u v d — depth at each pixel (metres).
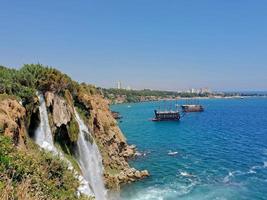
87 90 62.34
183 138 104.94
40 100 40.59
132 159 70.75
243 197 45.62
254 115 198.12
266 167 62.94
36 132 38.59
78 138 45.78
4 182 13.28
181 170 60.72
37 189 15.71
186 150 82.00
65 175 25.33
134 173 55.19
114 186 49.50
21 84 39.47
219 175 57.12
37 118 39.12
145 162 67.75
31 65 43.91
